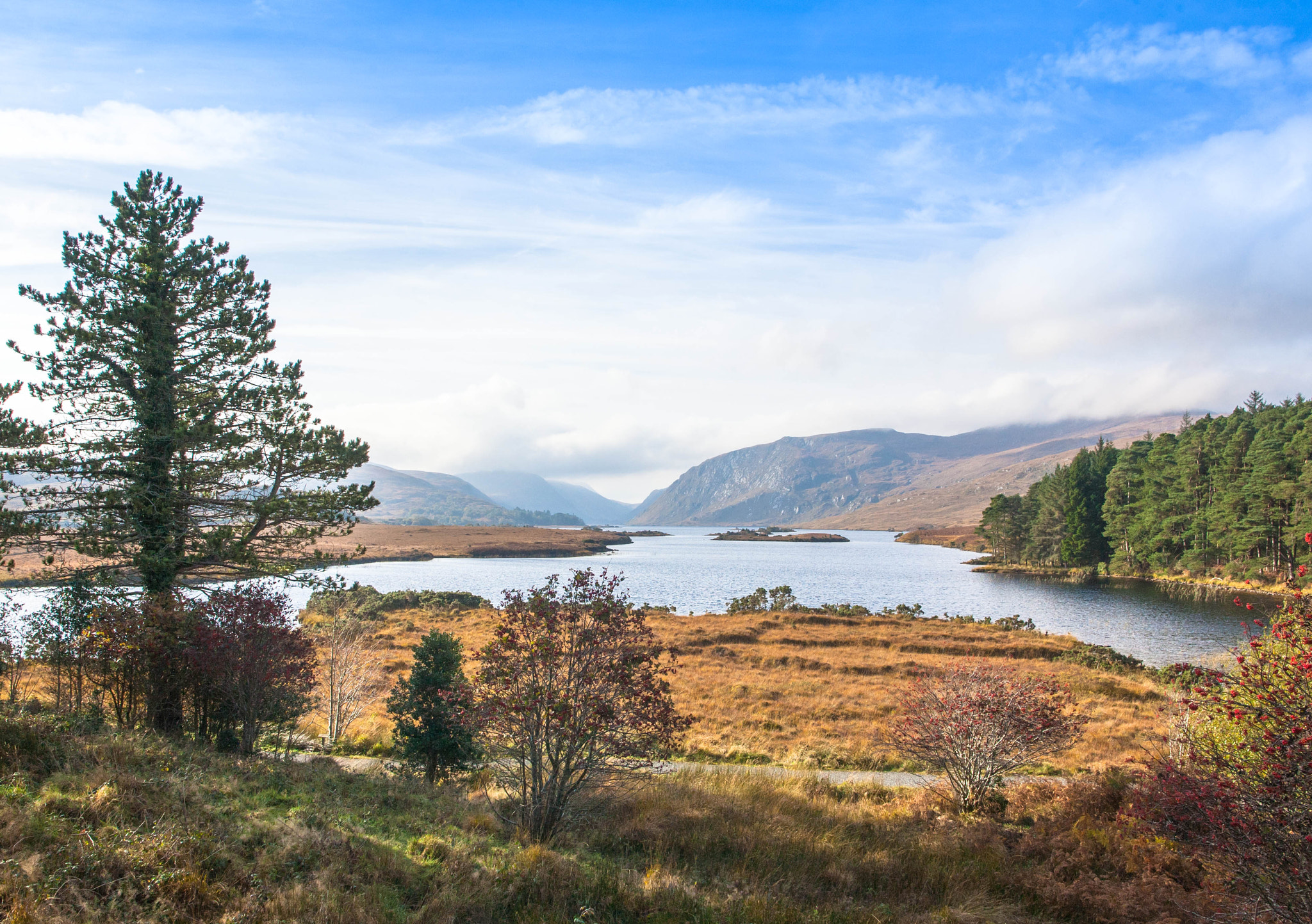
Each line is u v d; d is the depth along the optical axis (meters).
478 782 14.59
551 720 10.06
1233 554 90.88
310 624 44.28
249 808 9.14
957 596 88.62
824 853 10.76
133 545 17.00
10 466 15.05
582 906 7.89
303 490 18.05
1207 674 7.96
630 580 109.88
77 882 6.05
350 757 18.20
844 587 100.31
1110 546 120.56
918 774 18.64
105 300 16.94
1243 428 101.62
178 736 13.22
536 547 184.50
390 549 164.12
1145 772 12.59
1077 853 10.60
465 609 63.03
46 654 13.18
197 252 18.02
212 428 16.75
